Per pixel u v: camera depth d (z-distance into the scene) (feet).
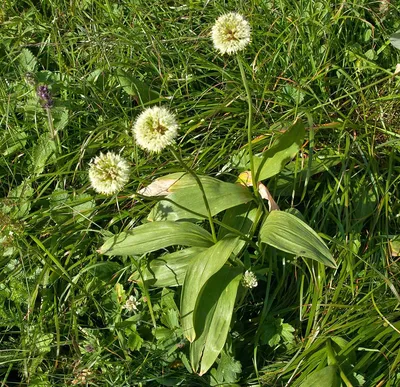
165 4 2.78
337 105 2.50
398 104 2.48
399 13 2.73
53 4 2.76
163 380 1.89
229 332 1.95
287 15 2.68
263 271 2.02
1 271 2.10
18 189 2.26
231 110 2.39
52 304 2.05
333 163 2.27
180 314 1.85
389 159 2.31
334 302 1.96
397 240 2.13
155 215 2.07
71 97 2.51
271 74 2.55
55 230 2.16
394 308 1.97
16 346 1.98
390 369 1.81
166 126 1.66
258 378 1.87
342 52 2.63
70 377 1.90
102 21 2.69
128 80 2.45
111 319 2.02
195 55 2.57
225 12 2.69
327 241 2.15
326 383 1.80
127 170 1.72
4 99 2.44
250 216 2.09
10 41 2.72
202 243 1.98
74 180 2.31
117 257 2.16
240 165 2.27
